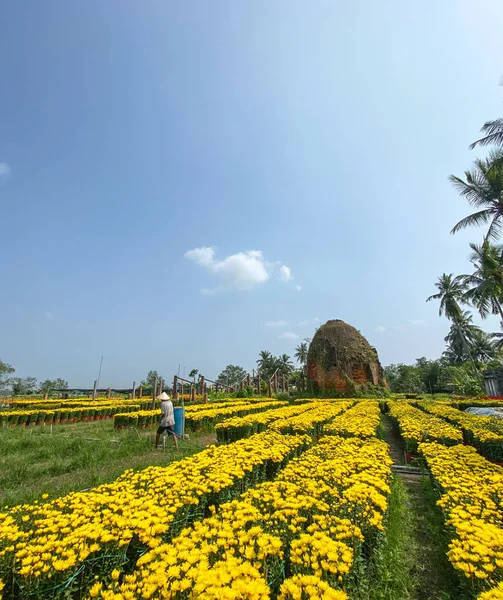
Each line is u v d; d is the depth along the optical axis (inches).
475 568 92.4
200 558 88.8
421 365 2069.4
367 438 286.0
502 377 1075.9
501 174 681.0
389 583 115.5
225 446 237.0
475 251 950.4
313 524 110.0
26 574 88.4
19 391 1705.2
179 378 814.5
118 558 105.3
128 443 338.3
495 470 185.9
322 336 1165.7
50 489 204.8
